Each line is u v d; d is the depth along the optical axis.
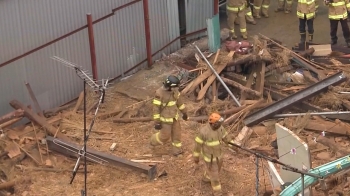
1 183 12.39
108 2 16.47
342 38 19.70
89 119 14.79
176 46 18.75
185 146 13.54
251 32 20.48
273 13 21.98
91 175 12.65
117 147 13.62
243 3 19.28
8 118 13.83
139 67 17.61
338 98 14.77
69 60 15.85
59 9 15.35
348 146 13.38
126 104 15.59
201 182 12.30
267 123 14.30
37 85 15.33
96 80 16.02
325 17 21.50
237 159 13.05
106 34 16.58
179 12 18.89
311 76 16.25
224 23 21.31
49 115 15.25
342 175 11.69
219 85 15.98
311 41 19.05
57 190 12.22
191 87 15.73
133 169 12.64
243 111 14.53
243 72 16.81
